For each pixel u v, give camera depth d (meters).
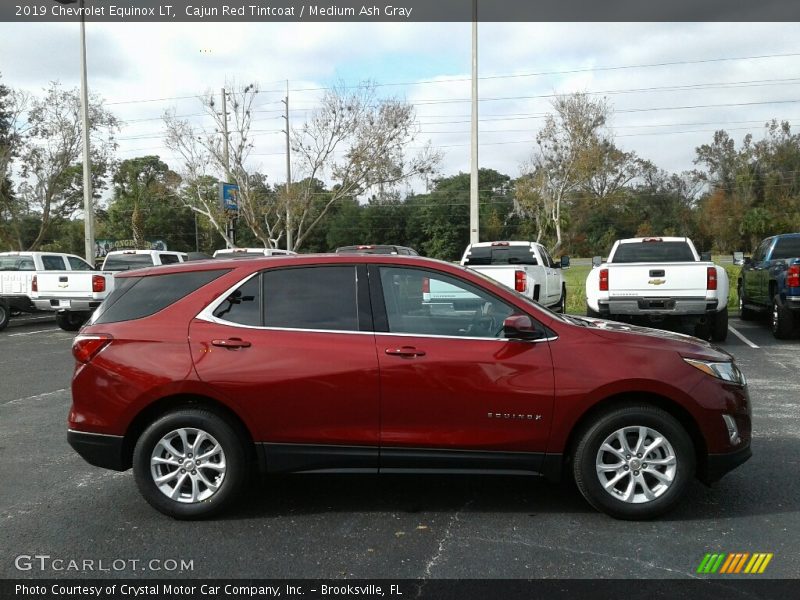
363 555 4.02
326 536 4.30
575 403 4.37
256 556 4.03
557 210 38.06
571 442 4.56
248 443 4.60
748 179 74.69
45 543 4.25
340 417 4.45
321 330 4.55
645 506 4.40
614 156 44.38
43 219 33.00
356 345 4.48
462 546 4.13
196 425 4.51
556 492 5.06
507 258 14.59
